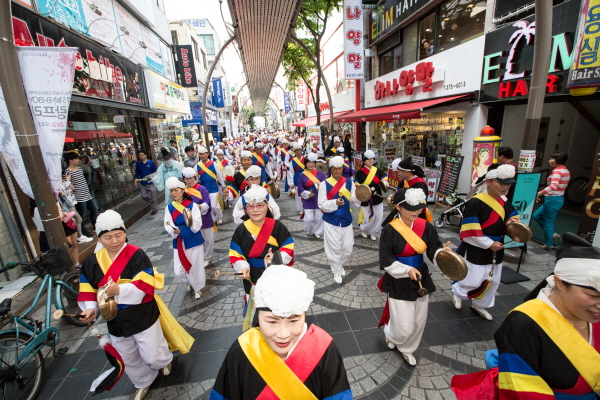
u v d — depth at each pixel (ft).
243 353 4.63
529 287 14.43
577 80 15.60
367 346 11.34
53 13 19.35
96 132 30.04
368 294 14.90
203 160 25.49
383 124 46.65
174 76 55.11
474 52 25.05
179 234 14.30
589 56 14.98
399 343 10.16
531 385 4.94
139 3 35.22
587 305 4.60
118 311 8.65
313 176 21.77
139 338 8.93
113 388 10.23
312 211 22.08
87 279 8.63
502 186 10.85
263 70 58.08
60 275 13.74
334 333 12.13
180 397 9.59
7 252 17.04
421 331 10.07
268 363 4.48
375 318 12.98
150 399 9.56
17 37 16.31
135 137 41.11
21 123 11.97
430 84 30.76
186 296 15.65
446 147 32.71
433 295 14.42
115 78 28.71
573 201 25.40
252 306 9.45
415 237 9.53
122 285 8.43
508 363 5.16
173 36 81.05
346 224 15.39
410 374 9.96
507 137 25.64
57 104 12.40
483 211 11.36
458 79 27.20
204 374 10.46
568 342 4.88
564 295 4.93
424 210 14.05
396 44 39.73
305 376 4.50
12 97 11.66
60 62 12.09
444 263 8.94
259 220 10.07
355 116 41.01
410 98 36.01
